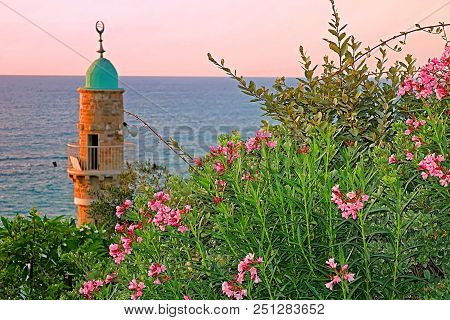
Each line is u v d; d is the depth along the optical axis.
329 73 6.39
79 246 6.38
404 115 6.20
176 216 4.61
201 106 190.25
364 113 6.34
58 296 5.99
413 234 4.75
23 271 6.11
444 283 4.47
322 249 4.19
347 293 4.14
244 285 4.21
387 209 4.24
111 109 32.31
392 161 4.84
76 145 32.31
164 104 194.88
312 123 5.85
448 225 4.54
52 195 76.69
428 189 4.70
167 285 4.50
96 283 5.04
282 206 4.12
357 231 4.29
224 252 4.66
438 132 4.56
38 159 97.75
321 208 4.28
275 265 4.19
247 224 4.19
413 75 6.13
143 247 4.70
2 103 183.38
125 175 17.58
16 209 69.38
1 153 101.75
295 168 4.23
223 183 4.80
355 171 4.09
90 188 32.09
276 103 6.47
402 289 4.36
